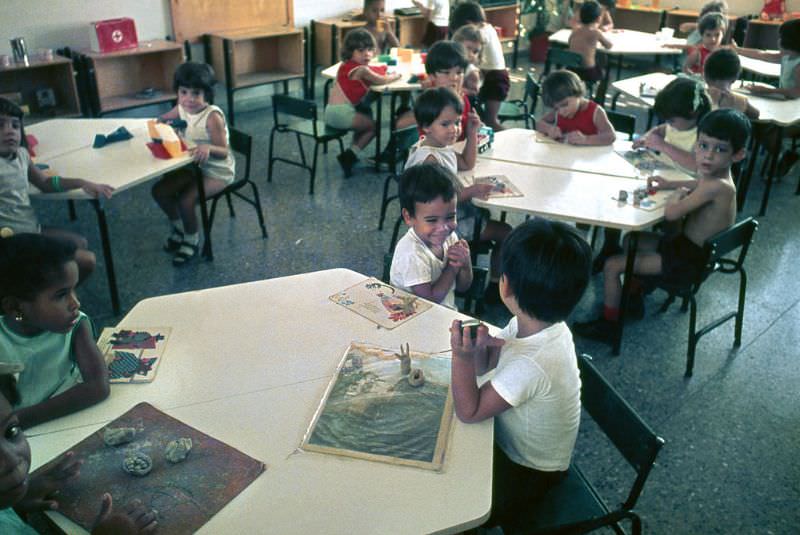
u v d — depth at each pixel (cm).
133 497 117
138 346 158
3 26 462
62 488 119
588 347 285
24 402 145
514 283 130
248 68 618
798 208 428
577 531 147
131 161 308
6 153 258
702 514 204
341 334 165
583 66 583
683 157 300
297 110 428
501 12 757
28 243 136
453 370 135
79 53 491
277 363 154
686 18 745
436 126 273
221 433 133
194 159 318
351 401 141
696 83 303
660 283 272
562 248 126
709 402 254
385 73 473
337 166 489
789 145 515
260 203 413
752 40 686
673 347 286
